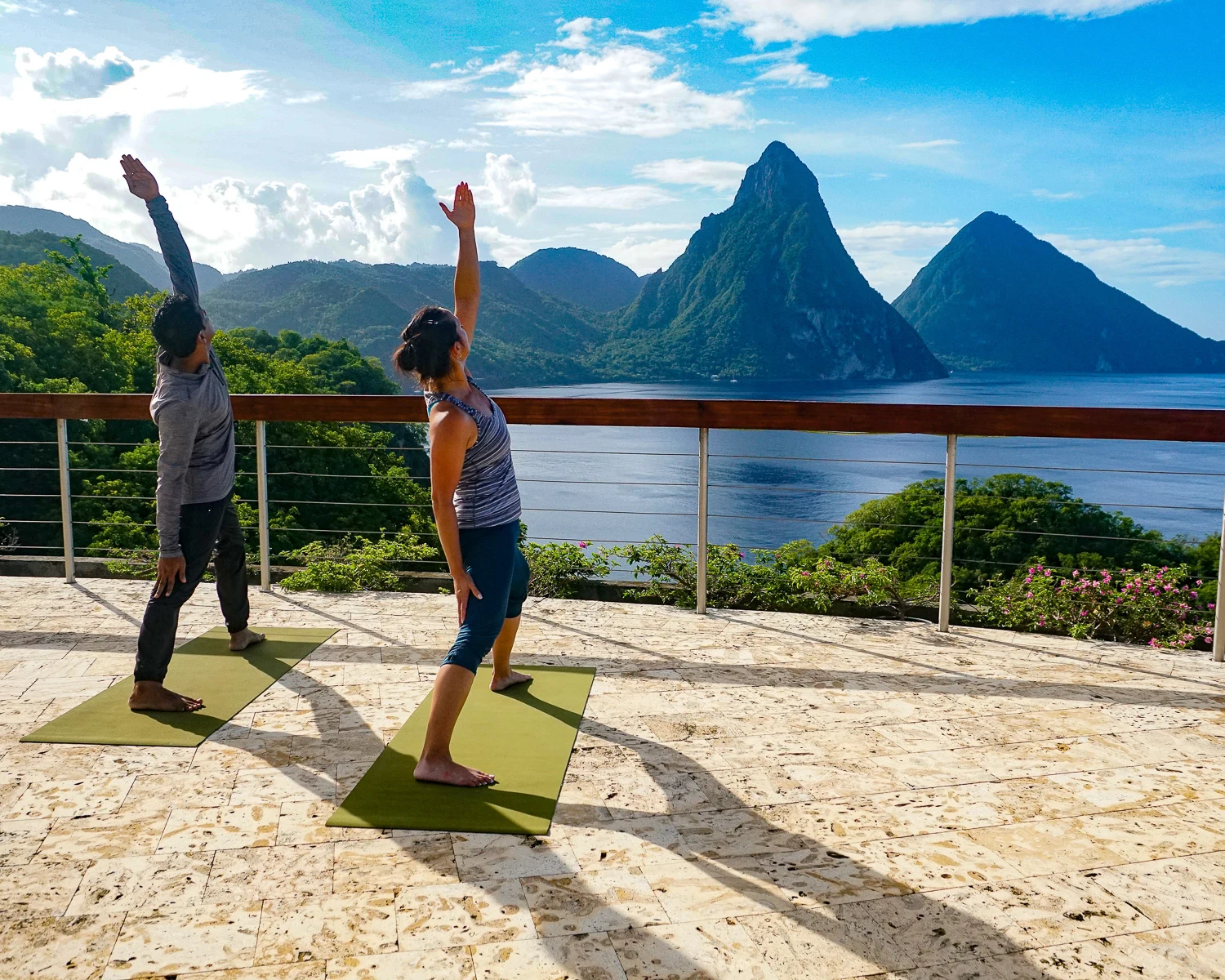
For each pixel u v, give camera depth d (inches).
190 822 77.0
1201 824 76.9
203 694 111.0
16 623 143.6
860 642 137.3
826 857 71.1
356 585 173.3
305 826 76.2
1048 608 151.2
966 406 136.6
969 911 63.1
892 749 94.3
